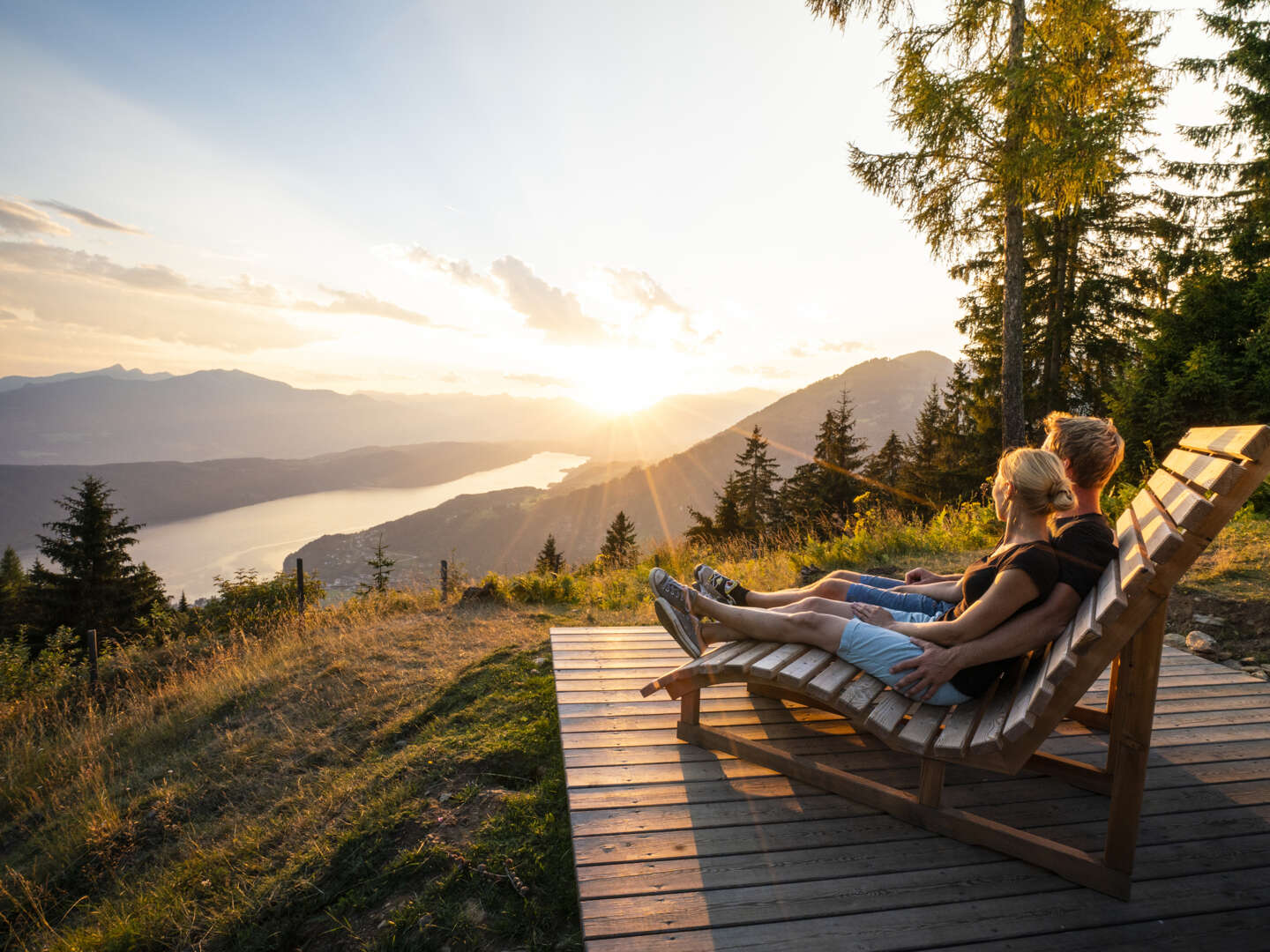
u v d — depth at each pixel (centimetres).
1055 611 221
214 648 956
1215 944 192
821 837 240
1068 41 906
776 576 881
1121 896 209
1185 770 287
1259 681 384
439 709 479
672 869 223
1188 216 1530
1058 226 1692
